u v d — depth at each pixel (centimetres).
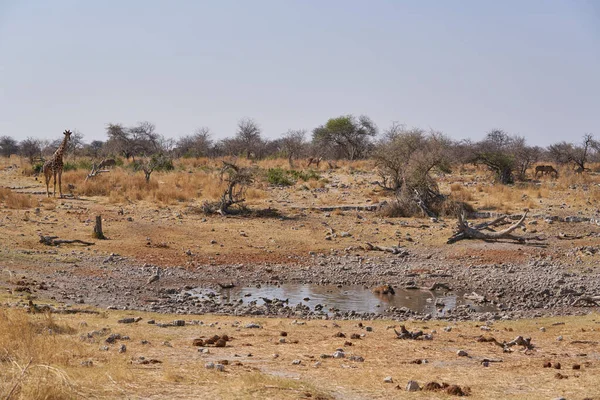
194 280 2041
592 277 2142
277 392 709
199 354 980
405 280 2133
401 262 2397
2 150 9031
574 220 3064
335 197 3659
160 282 1970
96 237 2495
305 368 904
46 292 1653
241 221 2958
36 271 1925
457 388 768
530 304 1797
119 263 2170
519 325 1427
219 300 1773
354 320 1516
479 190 3916
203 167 4959
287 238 2692
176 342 1084
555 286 2023
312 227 2898
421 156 3350
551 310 1716
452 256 2483
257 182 3966
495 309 1741
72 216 2838
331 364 943
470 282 2106
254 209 3212
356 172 4697
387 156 3512
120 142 6938
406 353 1055
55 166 3384
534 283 2066
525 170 5150
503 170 4431
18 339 895
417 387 781
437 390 777
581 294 1908
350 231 2842
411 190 3328
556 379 861
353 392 762
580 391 789
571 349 1123
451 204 3241
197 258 2331
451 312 1677
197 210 3148
